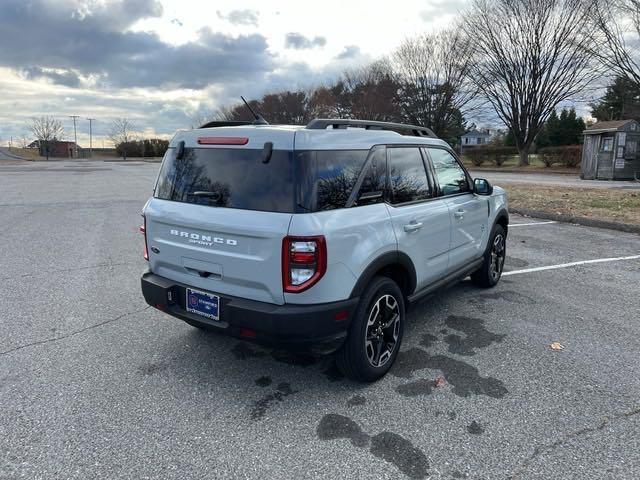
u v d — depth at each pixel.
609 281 5.57
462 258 4.46
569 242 7.78
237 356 3.63
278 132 2.81
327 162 2.88
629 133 19.25
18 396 3.03
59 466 2.38
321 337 2.81
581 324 4.25
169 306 3.30
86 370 3.39
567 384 3.20
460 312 4.57
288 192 2.73
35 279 5.57
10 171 31.59
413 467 2.39
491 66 29.72
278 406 2.95
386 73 36.34
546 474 2.33
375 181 3.24
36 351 3.68
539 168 29.91
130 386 3.17
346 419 2.81
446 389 3.15
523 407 2.93
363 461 2.44
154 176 25.97
